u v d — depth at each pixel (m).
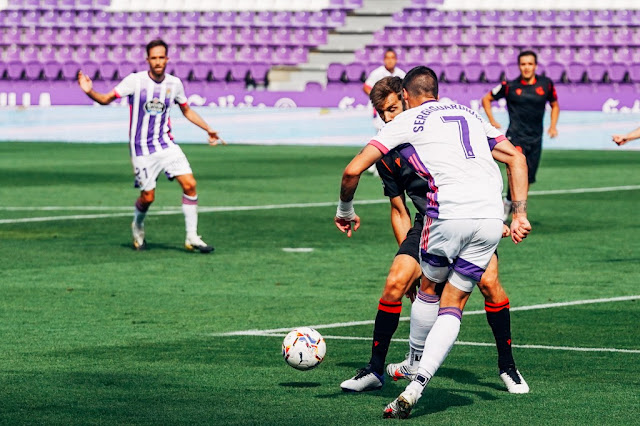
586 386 13.41
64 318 17.61
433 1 76.56
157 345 15.67
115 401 12.46
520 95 30.12
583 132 59.38
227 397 12.72
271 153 55.81
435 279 12.27
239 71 73.19
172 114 64.44
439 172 11.88
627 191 38.78
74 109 64.88
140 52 77.50
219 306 18.78
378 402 12.59
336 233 28.22
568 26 72.25
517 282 21.44
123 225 29.55
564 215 32.22
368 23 76.25
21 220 30.33
